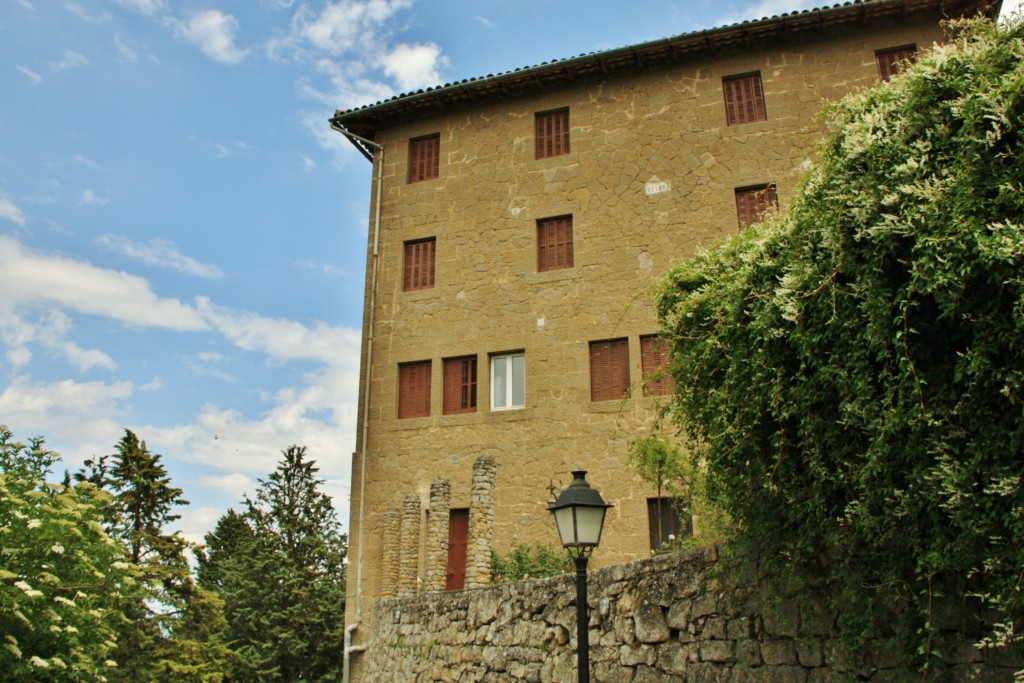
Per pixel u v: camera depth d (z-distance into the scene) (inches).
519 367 812.0
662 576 357.4
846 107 301.7
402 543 679.7
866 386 259.1
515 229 843.4
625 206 811.4
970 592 244.1
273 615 1409.9
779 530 307.0
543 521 748.6
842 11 767.1
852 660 281.9
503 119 883.4
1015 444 227.3
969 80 257.4
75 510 602.2
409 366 849.5
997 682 244.7
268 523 1609.3
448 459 797.9
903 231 252.1
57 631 544.7
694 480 464.4
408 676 517.7
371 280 882.1
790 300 284.2
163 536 1050.7
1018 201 229.5
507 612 441.4
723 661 323.6
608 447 750.5
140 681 894.4
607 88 852.0
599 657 375.2
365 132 943.7
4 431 629.6
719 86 817.5
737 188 786.2
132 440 1112.2
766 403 303.0
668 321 382.6
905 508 251.1
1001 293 230.2
